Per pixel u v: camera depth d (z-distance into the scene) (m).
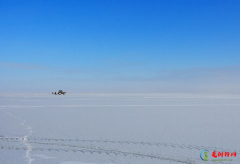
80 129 11.05
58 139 8.95
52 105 25.52
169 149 7.61
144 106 24.42
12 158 6.76
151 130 10.81
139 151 7.39
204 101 34.56
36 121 13.64
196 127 11.62
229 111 19.33
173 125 12.24
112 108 21.98
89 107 23.00
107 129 11.06
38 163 6.38
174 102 31.72
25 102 30.92
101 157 6.84
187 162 6.45
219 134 9.90
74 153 7.22
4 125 12.16
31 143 8.37
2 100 36.31
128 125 12.25
